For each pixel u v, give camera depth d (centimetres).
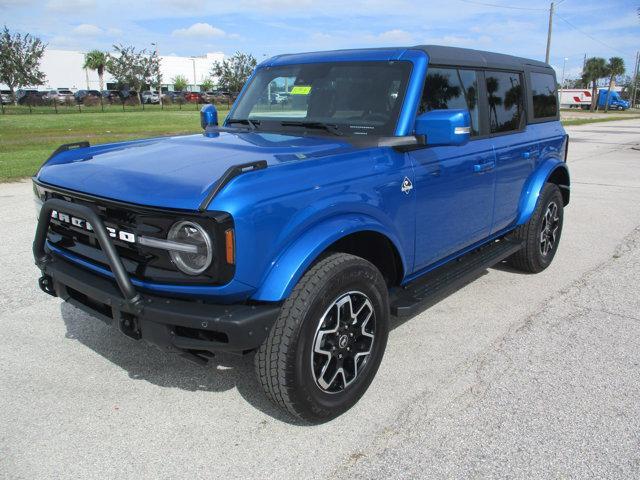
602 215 838
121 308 273
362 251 349
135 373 358
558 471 271
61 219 309
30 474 266
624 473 270
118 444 289
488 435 299
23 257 577
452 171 386
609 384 351
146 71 5681
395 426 306
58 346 391
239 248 253
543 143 534
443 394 339
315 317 279
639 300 495
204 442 292
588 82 7938
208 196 248
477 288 523
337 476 267
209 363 372
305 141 346
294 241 278
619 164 1466
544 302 489
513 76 488
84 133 2144
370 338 321
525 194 516
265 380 282
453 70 401
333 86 388
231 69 6450
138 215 264
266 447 288
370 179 316
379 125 356
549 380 356
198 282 259
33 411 315
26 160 1321
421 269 389
